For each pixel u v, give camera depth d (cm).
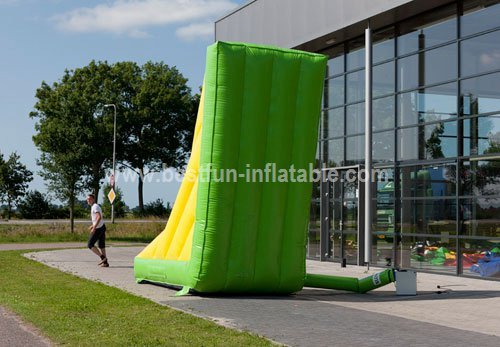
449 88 1581
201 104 1273
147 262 1296
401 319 926
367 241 1706
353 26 1777
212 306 1024
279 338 766
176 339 738
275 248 1162
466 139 1530
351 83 1934
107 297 1094
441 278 1512
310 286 1254
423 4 1590
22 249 2433
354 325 865
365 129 1767
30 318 880
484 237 1469
